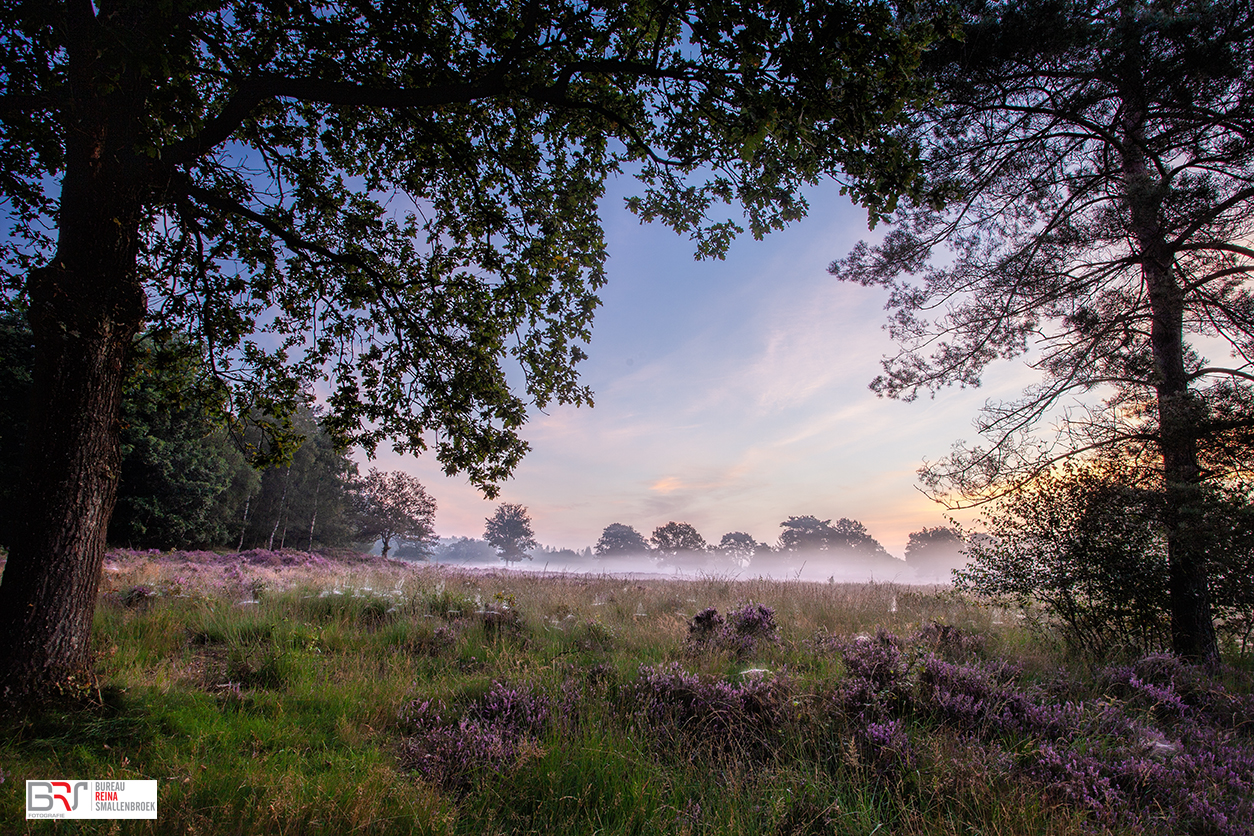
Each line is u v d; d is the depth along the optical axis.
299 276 7.43
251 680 5.12
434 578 14.13
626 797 3.02
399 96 4.94
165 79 3.67
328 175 7.32
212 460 27.89
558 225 7.52
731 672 5.48
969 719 4.03
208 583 11.56
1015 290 8.19
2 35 4.07
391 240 7.74
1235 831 2.85
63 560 4.27
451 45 5.95
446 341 7.40
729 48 4.25
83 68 4.39
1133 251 7.70
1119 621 6.69
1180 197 6.60
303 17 4.88
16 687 3.93
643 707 4.24
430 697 4.59
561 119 6.91
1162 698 4.74
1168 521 6.38
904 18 6.17
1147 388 7.45
